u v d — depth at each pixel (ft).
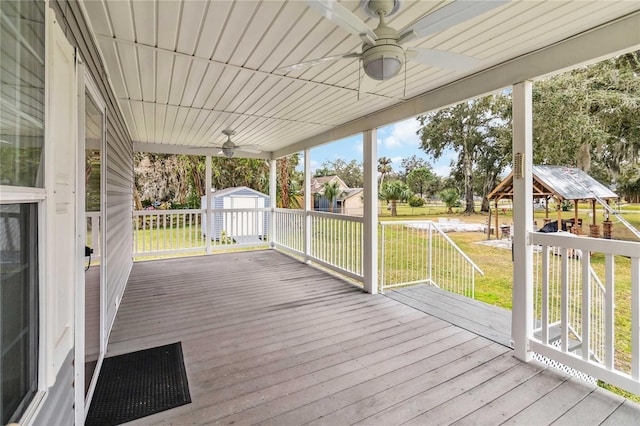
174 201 51.52
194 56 8.42
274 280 16.22
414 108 11.84
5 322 2.98
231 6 6.24
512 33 7.26
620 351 12.15
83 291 5.80
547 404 6.48
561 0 6.02
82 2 5.98
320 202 57.00
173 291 14.29
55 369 4.00
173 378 7.38
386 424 5.90
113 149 10.68
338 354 8.55
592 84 15.17
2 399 2.92
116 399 6.57
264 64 8.91
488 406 6.40
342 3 6.06
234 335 9.75
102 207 8.38
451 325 10.57
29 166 3.42
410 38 5.58
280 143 21.57
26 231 3.37
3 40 2.89
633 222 13.87
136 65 8.94
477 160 31.17
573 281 11.38
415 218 33.81
